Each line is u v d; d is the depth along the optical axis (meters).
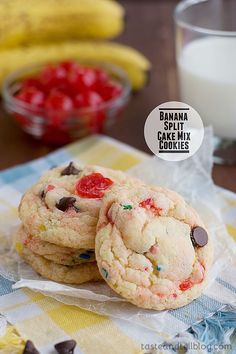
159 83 0.73
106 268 0.41
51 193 0.46
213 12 0.64
